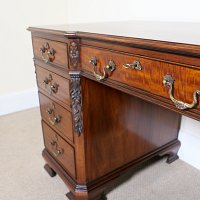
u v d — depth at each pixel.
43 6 1.93
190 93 0.48
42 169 1.27
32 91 2.06
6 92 1.95
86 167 0.97
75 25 1.00
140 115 1.07
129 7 1.34
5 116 1.92
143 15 1.27
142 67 0.57
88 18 1.72
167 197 1.07
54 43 0.88
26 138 1.58
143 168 1.26
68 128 0.96
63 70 0.87
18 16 1.84
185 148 1.29
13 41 1.87
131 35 0.62
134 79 0.60
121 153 1.08
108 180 1.05
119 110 0.99
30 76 2.03
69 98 0.89
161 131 1.21
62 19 2.05
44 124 1.18
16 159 1.36
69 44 0.78
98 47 0.69
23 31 1.89
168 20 1.17
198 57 0.45
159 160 1.32
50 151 1.19
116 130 1.01
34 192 1.11
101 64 0.70
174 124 1.25
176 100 0.51
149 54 0.54
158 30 0.73
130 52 0.59
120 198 1.07
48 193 1.11
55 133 1.08
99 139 0.97
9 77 1.93
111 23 1.06
